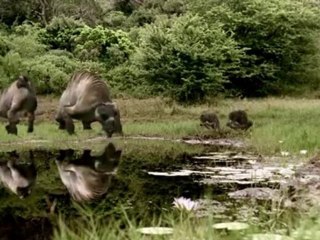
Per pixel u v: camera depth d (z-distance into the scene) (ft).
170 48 104.68
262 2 117.19
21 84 64.80
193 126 73.56
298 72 119.75
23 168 45.19
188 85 102.89
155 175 39.24
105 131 61.67
